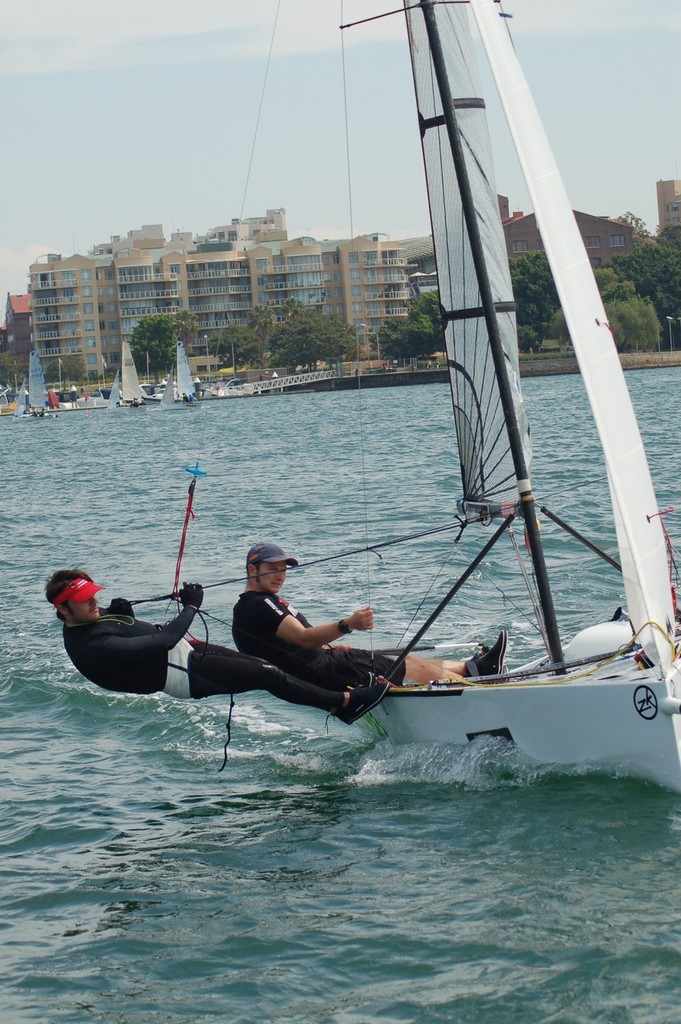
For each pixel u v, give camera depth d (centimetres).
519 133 1070
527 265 14375
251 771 1194
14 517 3738
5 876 977
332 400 13075
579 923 815
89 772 1220
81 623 1062
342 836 1004
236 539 2805
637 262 16238
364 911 865
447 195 1152
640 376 12962
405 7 1141
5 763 1259
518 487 1146
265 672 1100
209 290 19012
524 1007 728
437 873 914
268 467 5112
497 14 1095
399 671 1165
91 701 1448
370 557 2289
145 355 17912
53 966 824
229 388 16125
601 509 2669
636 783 1038
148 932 862
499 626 1667
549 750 1077
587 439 5038
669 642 1036
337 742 1264
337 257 18688
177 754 1259
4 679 1563
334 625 1096
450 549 2300
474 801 1043
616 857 908
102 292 19350
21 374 19625
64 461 6831
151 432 9512
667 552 1143
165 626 1080
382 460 4906
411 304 16862
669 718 1008
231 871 954
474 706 1105
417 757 1145
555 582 1914
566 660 1200
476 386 1170
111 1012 761
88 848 1026
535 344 14488
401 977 773
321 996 761
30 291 19475
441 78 1117
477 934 814
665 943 779
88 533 3169
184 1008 759
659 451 4084
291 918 863
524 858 923
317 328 16688
